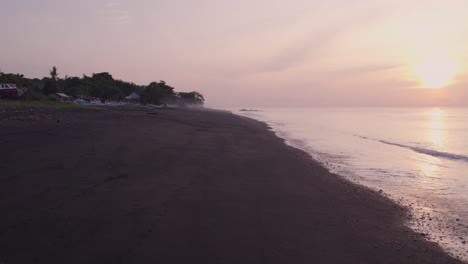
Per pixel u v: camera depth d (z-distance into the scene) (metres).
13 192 9.32
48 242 6.77
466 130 45.53
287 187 12.30
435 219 9.93
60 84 81.19
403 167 18.25
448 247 8.00
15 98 41.75
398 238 8.30
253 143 24.17
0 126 20.06
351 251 7.34
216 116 63.38
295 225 8.58
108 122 27.86
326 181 13.95
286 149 22.94
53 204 8.68
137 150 16.42
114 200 9.31
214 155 17.36
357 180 14.86
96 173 11.77
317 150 24.34
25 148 14.67
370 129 46.88
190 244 7.11
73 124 23.89
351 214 9.80
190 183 11.59
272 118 80.69
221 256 6.70
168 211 8.82
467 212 10.66
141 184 10.98
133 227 7.68
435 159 21.16
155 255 6.56
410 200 11.89
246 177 13.31
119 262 6.22
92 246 6.72
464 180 15.19
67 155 13.97
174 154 16.42
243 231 7.96
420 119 79.69
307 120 71.75
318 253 7.11
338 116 98.38
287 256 6.89
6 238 6.83
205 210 9.12
